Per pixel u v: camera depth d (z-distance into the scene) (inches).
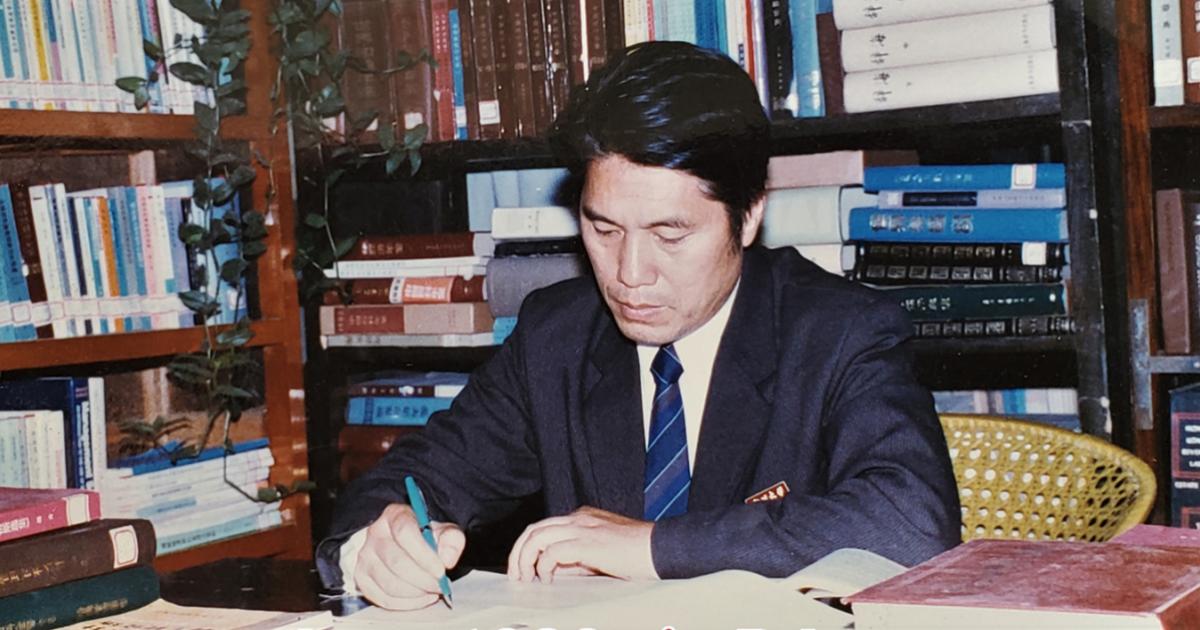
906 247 82.8
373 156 96.8
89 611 40.1
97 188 90.3
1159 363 78.4
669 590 39.3
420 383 100.3
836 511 43.3
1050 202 79.2
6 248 79.8
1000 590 30.5
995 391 85.7
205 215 92.5
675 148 46.2
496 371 59.2
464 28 91.9
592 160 47.4
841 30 81.4
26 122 79.5
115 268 86.0
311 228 99.4
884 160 87.0
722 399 52.4
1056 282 79.4
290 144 98.8
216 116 90.5
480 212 97.0
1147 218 78.5
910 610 30.0
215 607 43.4
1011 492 63.4
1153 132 79.0
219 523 92.6
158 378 91.1
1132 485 58.8
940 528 43.7
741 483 51.6
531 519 88.1
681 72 46.9
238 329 92.5
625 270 48.3
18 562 38.3
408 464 56.2
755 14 84.0
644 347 55.1
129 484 86.4
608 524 44.8
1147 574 31.4
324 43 94.8
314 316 100.7
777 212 85.0
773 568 42.2
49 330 82.0
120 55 86.0
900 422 47.6
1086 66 76.2
